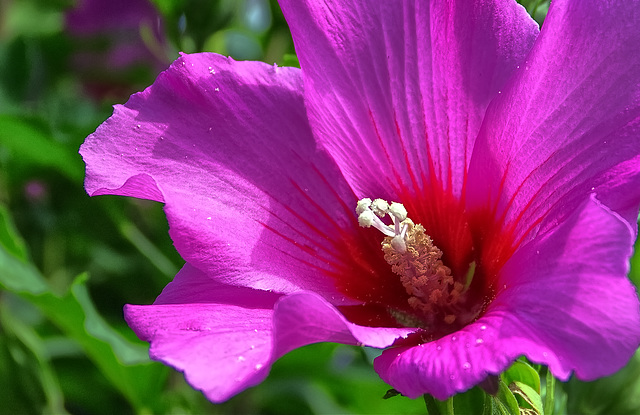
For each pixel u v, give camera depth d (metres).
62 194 0.41
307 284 0.28
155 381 0.36
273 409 0.42
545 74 0.26
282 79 0.28
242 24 0.41
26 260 0.35
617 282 0.22
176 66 0.27
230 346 0.24
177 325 0.25
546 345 0.23
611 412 0.30
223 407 0.40
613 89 0.25
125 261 0.41
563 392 0.31
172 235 0.26
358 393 0.40
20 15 0.48
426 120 0.28
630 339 0.22
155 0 0.36
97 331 0.35
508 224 0.27
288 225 0.28
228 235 0.27
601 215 0.23
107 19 0.44
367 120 0.28
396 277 0.29
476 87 0.28
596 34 0.26
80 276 0.34
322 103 0.28
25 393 0.36
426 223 0.29
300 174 0.28
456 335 0.24
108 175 0.27
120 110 0.27
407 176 0.29
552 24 0.26
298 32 0.27
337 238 0.28
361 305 0.28
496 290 0.27
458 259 0.29
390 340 0.25
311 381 0.40
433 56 0.28
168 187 0.27
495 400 0.26
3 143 0.39
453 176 0.28
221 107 0.28
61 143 0.38
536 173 0.26
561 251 0.24
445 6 0.27
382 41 0.28
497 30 0.27
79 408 0.41
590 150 0.26
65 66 0.45
